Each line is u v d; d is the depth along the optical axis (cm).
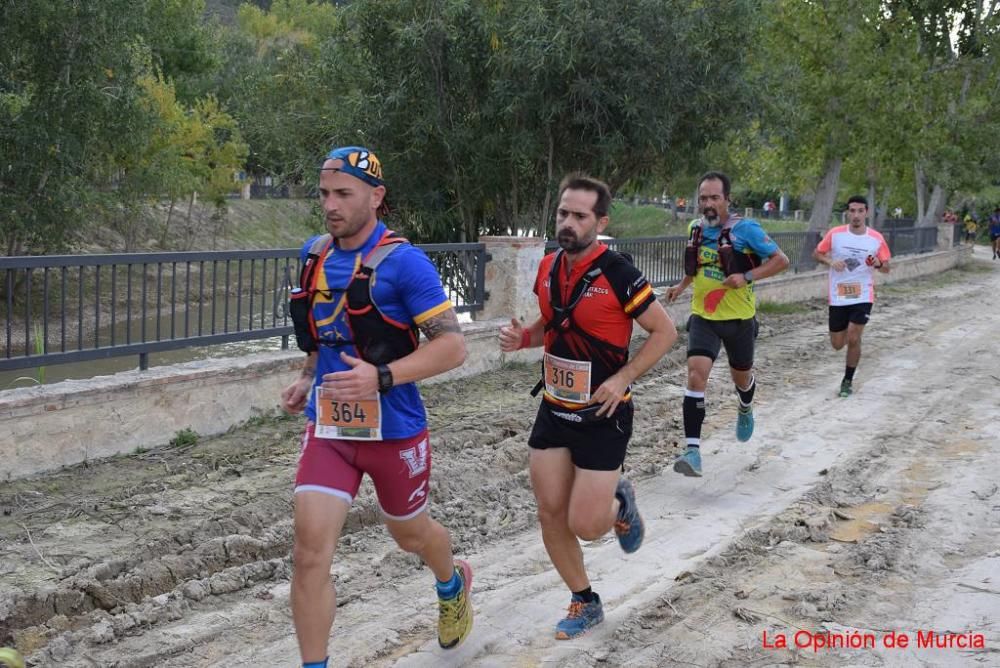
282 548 530
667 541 559
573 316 397
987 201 4681
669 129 1355
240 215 4800
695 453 661
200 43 4391
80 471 629
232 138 4281
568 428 405
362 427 338
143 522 543
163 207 4359
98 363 1370
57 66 2358
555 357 407
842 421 877
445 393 916
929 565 518
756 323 710
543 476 412
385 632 426
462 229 1526
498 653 411
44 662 389
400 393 348
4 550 493
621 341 400
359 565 509
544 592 479
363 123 1459
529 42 1232
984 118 2861
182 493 596
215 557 500
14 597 429
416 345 355
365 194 338
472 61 1370
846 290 968
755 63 1579
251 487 613
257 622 441
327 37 1567
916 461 744
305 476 342
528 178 1502
